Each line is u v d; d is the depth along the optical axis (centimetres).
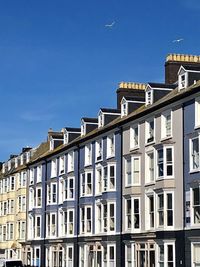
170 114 3791
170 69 4509
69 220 5191
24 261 6256
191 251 3419
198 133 3444
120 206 4316
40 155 6556
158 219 3772
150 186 3941
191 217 3438
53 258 5509
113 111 4944
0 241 7131
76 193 5138
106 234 4438
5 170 7744
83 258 4869
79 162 5138
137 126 4219
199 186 3397
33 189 6253
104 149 4672
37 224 5994
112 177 4484
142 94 5119
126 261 4172
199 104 3500
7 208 7031
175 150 3691
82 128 5306
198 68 3828
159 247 3747
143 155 4084
